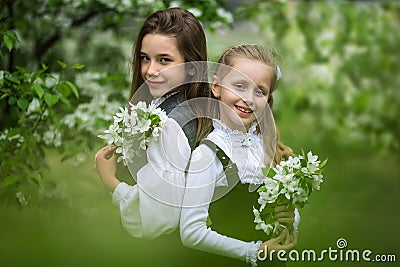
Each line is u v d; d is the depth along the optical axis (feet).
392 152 30.53
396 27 28.09
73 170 16.57
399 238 18.01
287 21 26.35
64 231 15.74
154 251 9.57
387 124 28.48
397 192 24.50
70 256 14.69
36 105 15.57
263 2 19.86
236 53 10.08
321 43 26.81
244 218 9.54
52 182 15.94
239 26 23.71
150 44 10.21
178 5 17.74
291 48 25.99
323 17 26.99
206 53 10.70
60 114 15.58
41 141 15.58
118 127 9.38
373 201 23.02
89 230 15.66
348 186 24.81
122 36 20.58
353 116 28.02
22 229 15.84
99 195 16.43
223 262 9.45
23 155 14.57
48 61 19.52
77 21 19.76
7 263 14.79
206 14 17.99
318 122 27.35
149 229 9.26
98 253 14.34
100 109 16.40
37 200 15.53
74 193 16.42
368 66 27.73
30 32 18.93
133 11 18.75
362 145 28.73
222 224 9.52
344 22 27.22
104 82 17.49
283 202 9.45
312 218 19.83
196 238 9.04
